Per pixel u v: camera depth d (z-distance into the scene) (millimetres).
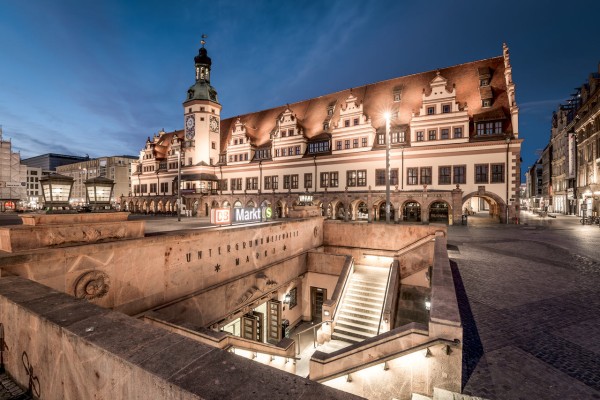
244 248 17234
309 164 47312
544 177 92375
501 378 6098
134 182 74438
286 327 20125
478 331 8023
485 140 35844
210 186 57781
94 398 3021
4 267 8031
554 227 32750
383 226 24094
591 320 8570
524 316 8906
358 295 20500
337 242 25969
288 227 21281
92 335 3111
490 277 12828
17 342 4105
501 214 35406
